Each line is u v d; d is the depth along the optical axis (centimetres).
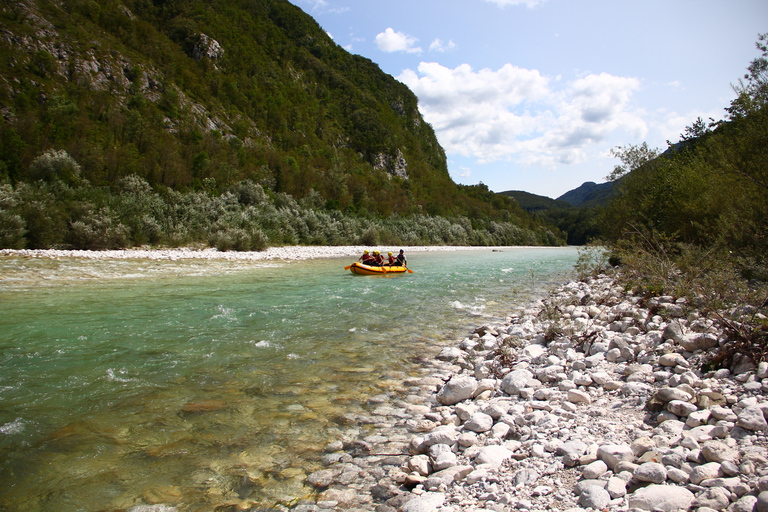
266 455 347
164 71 7506
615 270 1591
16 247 1869
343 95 13038
